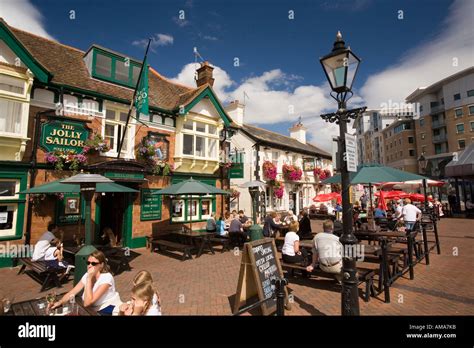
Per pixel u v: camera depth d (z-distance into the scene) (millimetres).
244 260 4887
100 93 9922
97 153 9828
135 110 11133
